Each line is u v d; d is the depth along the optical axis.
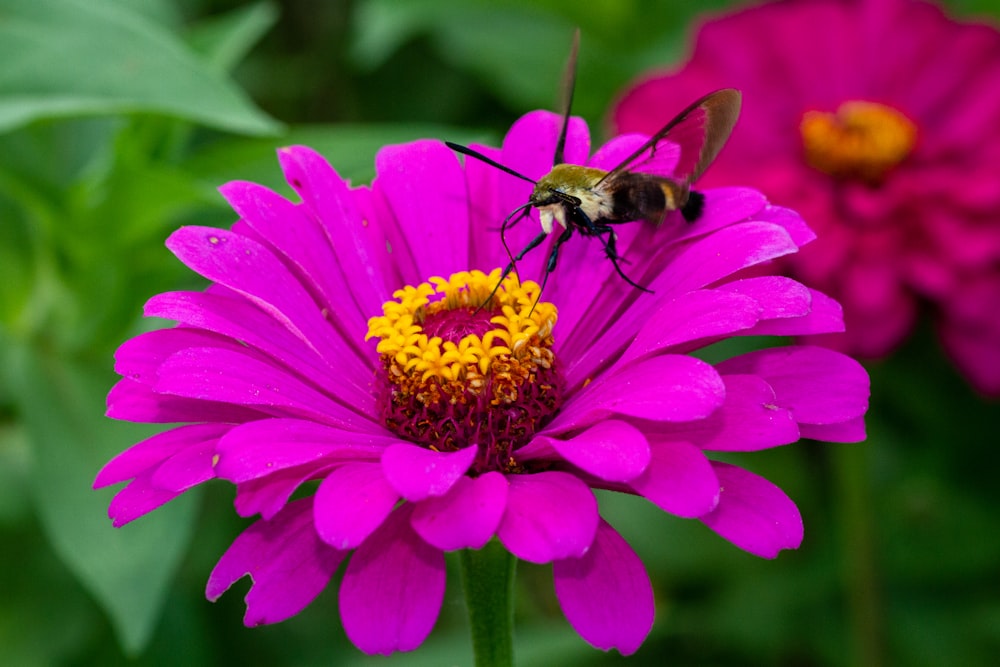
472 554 0.30
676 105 0.39
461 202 0.33
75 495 0.36
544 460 0.30
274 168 0.37
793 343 0.38
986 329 0.37
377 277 0.32
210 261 0.31
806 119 0.39
